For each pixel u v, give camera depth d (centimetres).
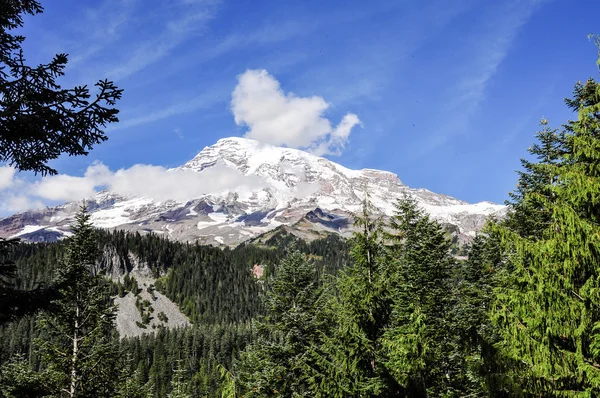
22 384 1742
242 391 2120
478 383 1642
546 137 2095
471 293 2486
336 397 1462
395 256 2192
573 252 978
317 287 2405
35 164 877
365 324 1573
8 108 770
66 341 2066
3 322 787
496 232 1123
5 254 795
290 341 2227
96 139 846
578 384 981
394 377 1406
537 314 1001
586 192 1002
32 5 877
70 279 895
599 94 1162
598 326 939
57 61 816
